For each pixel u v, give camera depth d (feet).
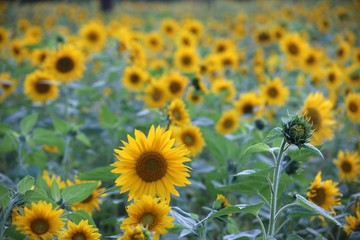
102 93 21.30
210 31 42.50
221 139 13.46
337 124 18.31
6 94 20.51
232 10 67.15
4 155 16.98
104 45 25.70
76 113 20.01
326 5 47.24
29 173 12.82
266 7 64.54
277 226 12.01
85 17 49.42
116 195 14.76
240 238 9.82
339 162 14.30
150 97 16.87
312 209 9.30
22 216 8.98
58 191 9.80
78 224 9.12
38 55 21.39
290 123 9.00
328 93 22.20
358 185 14.92
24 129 14.28
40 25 46.16
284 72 24.98
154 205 8.87
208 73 22.57
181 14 59.93
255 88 24.76
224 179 13.15
